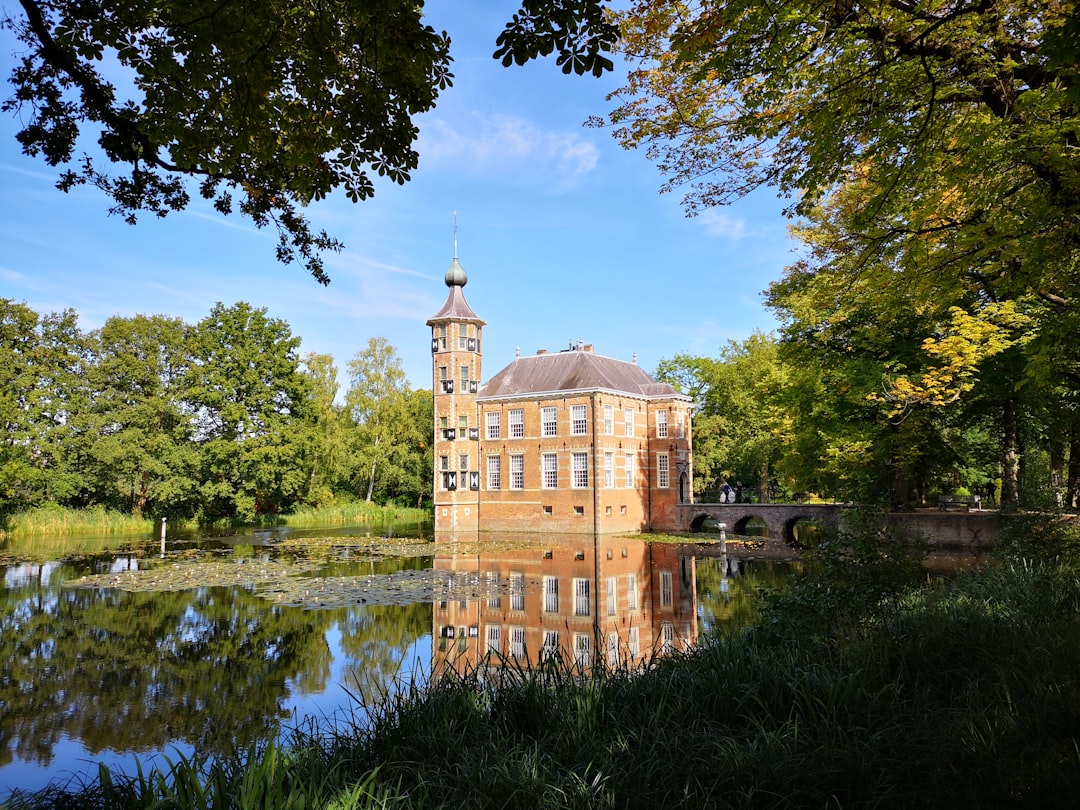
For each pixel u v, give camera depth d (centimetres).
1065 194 801
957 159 857
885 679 707
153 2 586
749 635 924
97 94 699
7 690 1215
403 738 660
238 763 619
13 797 715
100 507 4700
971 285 1195
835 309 2211
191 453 4612
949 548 2639
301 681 1258
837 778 541
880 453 2472
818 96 780
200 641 1552
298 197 840
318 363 6362
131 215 827
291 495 5825
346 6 618
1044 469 2462
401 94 690
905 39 708
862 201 1162
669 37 739
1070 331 1128
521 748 621
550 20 550
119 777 833
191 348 4925
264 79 653
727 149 863
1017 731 553
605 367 4838
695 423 5616
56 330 4703
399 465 6538
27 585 2280
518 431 4759
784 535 4050
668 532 4625
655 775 562
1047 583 1051
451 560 3031
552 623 1725
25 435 4375
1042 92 729
